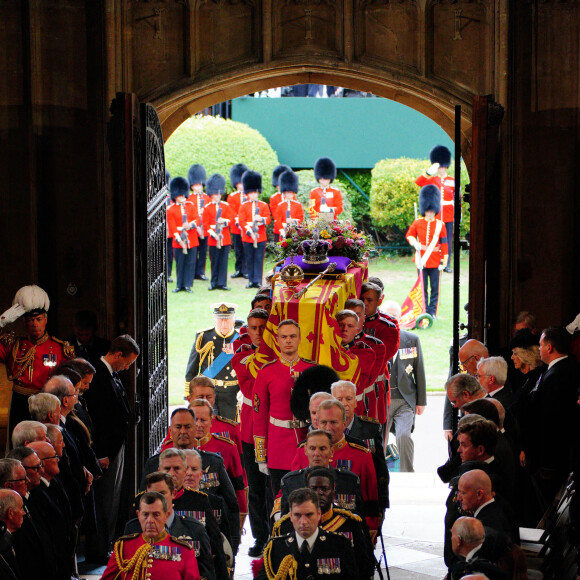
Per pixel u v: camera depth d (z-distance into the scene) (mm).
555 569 24328
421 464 44438
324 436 22734
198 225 83375
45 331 33375
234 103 94500
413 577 28375
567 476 29422
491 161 36312
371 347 32531
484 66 37969
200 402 27328
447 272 85188
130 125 33500
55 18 36906
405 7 38094
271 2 38062
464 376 26250
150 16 37656
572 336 33562
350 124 94000
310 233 37500
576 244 37812
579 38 37312
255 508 31391
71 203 37312
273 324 31484
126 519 33406
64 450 26719
